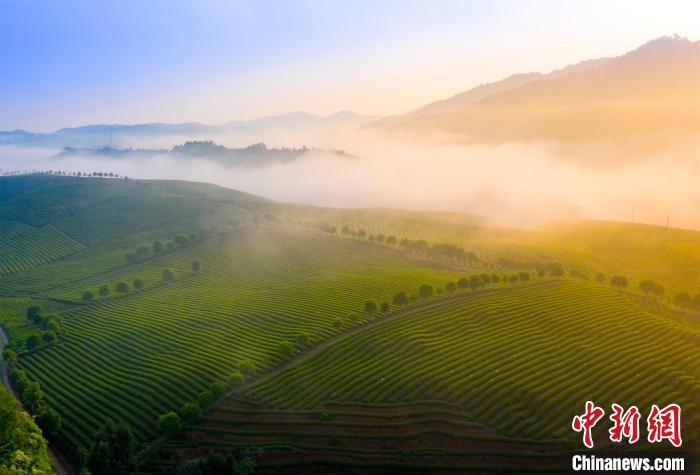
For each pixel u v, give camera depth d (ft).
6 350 355.77
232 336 369.50
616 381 274.36
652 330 336.08
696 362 294.46
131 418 274.36
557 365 289.94
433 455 225.76
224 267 578.25
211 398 270.87
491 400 260.83
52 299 510.99
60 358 358.64
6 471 175.94
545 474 214.07
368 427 246.47
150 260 618.44
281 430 248.11
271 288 488.02
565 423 243.19
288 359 323.98
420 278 480.23
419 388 273.33
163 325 403.75
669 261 571.28
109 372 330.34
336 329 360.07
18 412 207.10
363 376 288.71
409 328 344.49
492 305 379.35
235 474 207.41
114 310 457.27
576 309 370.94
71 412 285.43
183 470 207.92
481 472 216.54
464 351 309.01
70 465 242.99
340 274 524.11
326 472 218.79
